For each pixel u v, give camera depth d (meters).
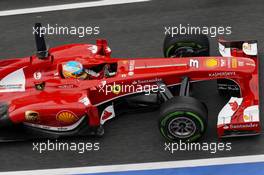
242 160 12.70
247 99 12.89
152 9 17.06
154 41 16.02
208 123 13.49
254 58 13.78
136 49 15.85
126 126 13.75
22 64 13.55
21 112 12.91
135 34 16.33
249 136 13.05
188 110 12.38
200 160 12.80
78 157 13.22
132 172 12.78
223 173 12.54
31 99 13.14
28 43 16.53
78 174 12.89
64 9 17.53
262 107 13.70
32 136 13.48
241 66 13.30
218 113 13.71
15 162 13.30
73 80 13.28
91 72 13.50
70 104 12.87
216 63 13.37
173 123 12.66
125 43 16.09
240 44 14.12
